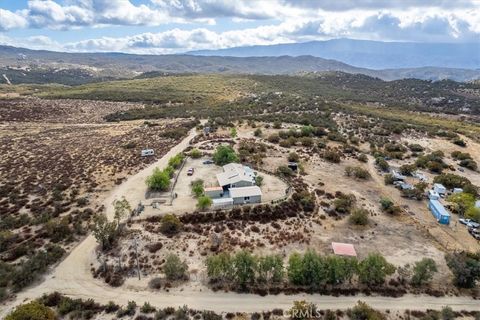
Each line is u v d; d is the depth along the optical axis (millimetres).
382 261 52031
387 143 131500
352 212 73250
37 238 62250
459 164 114500
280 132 133875
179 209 71062
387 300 49469
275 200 74812
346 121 163875
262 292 49906
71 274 53250
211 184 83125
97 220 62812
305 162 104438
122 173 93312
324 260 52375
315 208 74750
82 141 127062
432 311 47344
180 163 98188
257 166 98438
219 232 64250
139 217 68062
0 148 115875
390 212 75375
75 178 88938
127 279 52219
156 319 44312
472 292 51906
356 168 98000
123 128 152500
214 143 121562
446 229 70312
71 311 45594
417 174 100062
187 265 54375
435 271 52562
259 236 63656
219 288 50594
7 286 49812
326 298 49469
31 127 154750
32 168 96188
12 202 75438
